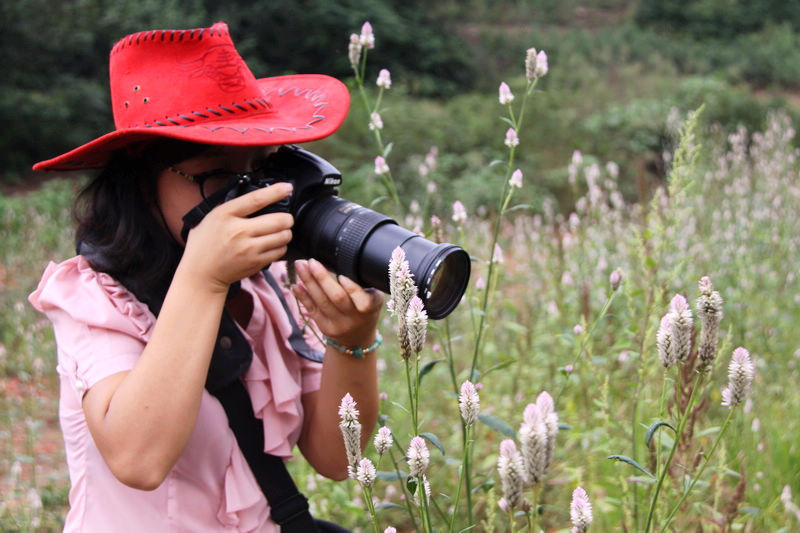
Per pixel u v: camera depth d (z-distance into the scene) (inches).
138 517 55.1
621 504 87.8
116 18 617.3
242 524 57.5
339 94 59.8
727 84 725.9
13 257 323.9
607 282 140.6
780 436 119.3
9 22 569.3
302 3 729.0
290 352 64.4
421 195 396.2
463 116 543.2
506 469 45.3
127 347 53.8
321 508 106.0
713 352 54.0
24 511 122.4
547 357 140.9
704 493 100.3
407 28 754.8
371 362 63.4
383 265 54.9
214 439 56.7
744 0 1043.9
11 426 167.5
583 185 439.8
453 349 165.3
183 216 54.8
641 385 86.2
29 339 213.2
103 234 55.9
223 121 55.8
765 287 169.6
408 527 119.5
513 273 212.8
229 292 58.7
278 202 54.1
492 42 861.8
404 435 128.9
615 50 891.4
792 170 230.7
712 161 261.3
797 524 98.3
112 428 50.1
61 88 592.4
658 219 107.0
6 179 535.5
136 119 55.9
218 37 55.7
